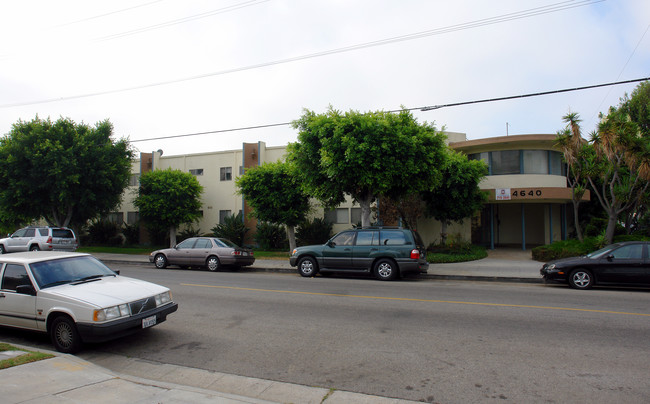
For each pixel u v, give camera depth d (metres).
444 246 21.27
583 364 5.34
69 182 22.97
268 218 22.92
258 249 27.16
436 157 15.76
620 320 7.60
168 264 17.91
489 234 26.33
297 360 5.65
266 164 23.47
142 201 27.14
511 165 22.52
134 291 6.61
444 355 5.74
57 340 6.17
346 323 7.52
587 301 9.52
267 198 22.41
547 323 7.40
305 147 15.68
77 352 6.04
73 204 23.66
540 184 22.14
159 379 5.17
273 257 22.09
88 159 23.53
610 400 4.30
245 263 17.19
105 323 5.84
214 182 30.75
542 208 26.33
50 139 22.98
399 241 13.59
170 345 6.42
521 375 5.00
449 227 24.70
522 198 21.58
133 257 23.55
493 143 22.31
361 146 13.64
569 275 11.73
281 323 7.58
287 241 26.83
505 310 8.50
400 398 4.44
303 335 6.80
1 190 23.59
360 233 14.10
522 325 7.27
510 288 11.80
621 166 19.70
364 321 7.66
